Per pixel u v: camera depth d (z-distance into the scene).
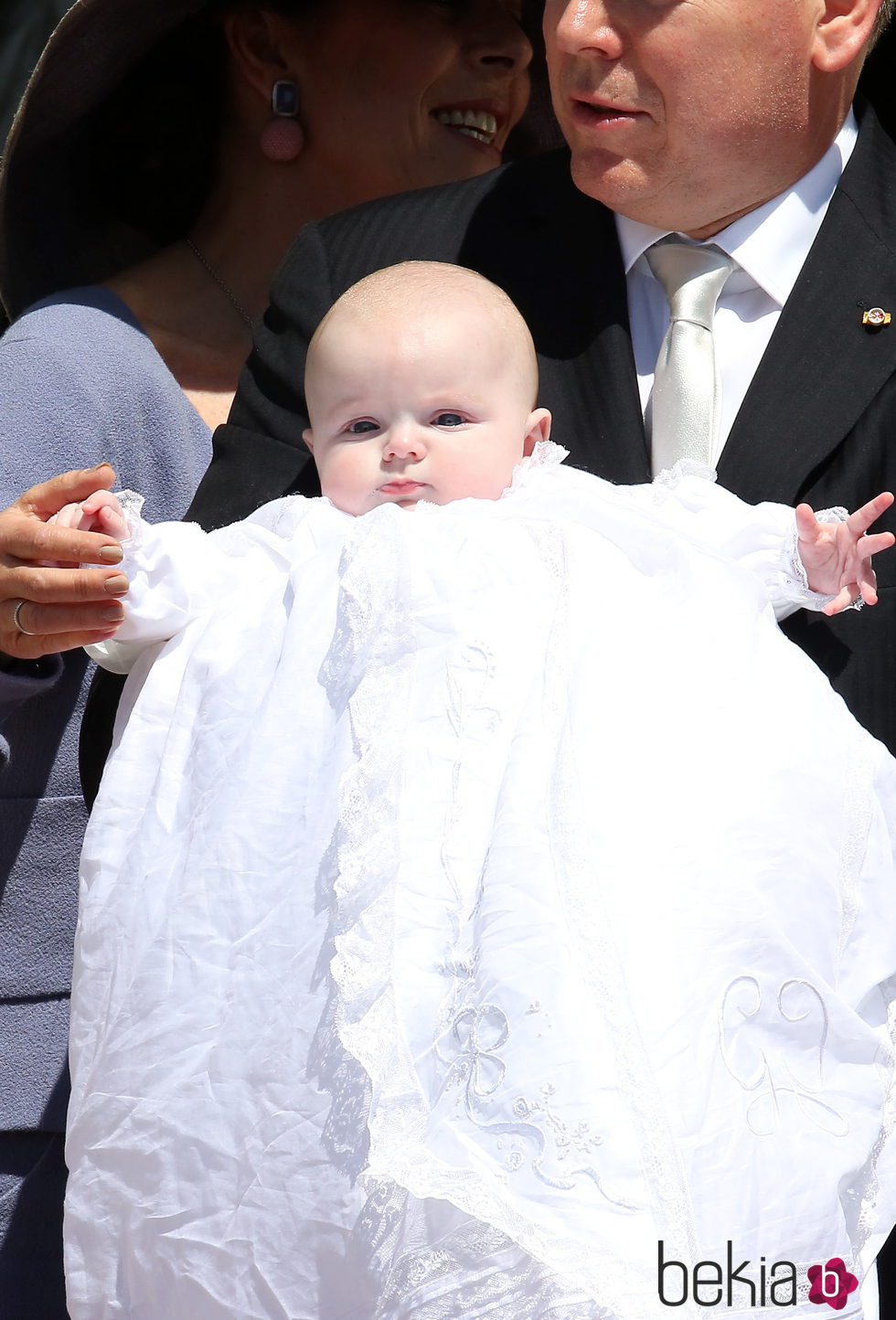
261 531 9.38
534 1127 7.03
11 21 18.03
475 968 7.38
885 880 8.24
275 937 7.78
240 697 8.55
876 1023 8.16
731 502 9.16
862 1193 7.73
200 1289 7.48
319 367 9.67
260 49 13.75
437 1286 7.07
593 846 7.48
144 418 12.06
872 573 9.07
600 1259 6.84
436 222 10.95
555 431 10.04
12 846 11.39
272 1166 7.41
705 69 9.34
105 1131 7.85
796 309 9.86
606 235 10.45
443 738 7.96
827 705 8.41
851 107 10.78
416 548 8.53
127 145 13.95
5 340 12.19
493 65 14.45
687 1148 7.06
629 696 7.95
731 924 7.49
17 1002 11.38
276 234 13.98
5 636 9.22
